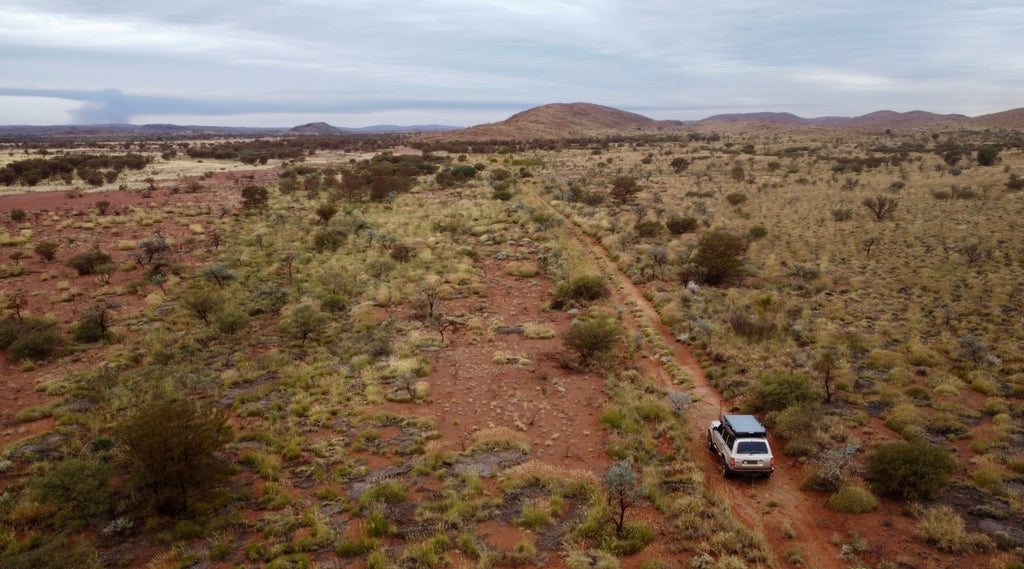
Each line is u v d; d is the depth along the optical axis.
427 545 12.12
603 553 11.95
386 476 15.20
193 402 18.34
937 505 13.80
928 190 69.56
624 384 21.33
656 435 17.83
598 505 13.71
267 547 12.26
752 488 15.12
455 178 88.44
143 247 39.97
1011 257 38.78
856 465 15.77
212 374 21.61
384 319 29.11
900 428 17.62
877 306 30.58
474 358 24.30
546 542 12.62
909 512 13.67
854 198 67.31
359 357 23.64
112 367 22.30
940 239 45.72
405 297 32.75
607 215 59.69
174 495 13.41
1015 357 22.80
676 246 45.59
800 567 12.07
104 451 15.97
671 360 23.88
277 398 20.02
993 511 13.35
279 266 37.69
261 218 56.16
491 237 48.16
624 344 26.03
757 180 88.00
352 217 56.22
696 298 31.91
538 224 52.47
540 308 31.58
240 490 14.51
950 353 23.61
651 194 76.38
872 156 117.25
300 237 47.47
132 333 26.66
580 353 23.89
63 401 19.50
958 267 37.28
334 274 35.56
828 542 12.88
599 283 32.53
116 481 14.66
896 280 35.69
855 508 13.77
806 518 13.80
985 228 48.00
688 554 12.34
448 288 34.09
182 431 13.77
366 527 12.78
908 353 23.91
